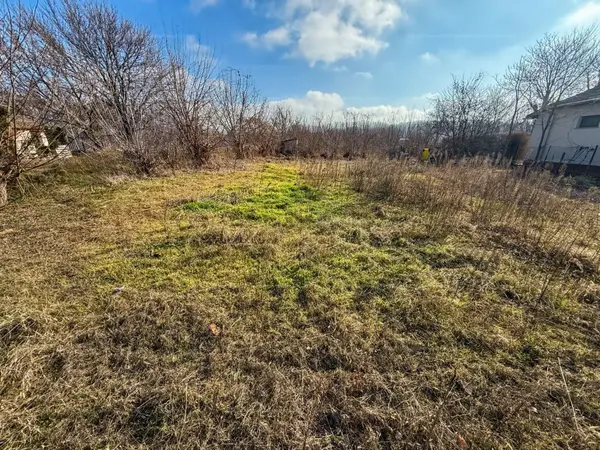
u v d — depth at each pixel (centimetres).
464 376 152
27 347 159
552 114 1034
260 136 1033
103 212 395
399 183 507
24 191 464
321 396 140
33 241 305
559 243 322
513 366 161
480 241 330
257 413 130
